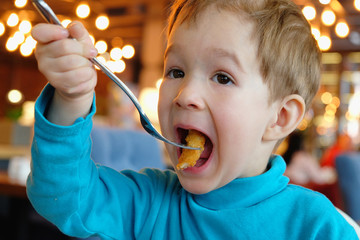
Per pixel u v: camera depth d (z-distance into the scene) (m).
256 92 0.66
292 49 0.72
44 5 0.51
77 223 0.63
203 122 0.63
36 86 9.90
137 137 1.72
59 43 0.50
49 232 2.01
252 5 0.68
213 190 0.69
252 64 0.66
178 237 0.70
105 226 0.67
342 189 1.89
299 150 3.80
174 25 0.70
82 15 4.77
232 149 0.64
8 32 6.11
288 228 0.66
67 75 0.51
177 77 0.68
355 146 5.59
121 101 3.07
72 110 0.57
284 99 0.71
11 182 1.53
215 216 0.67
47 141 0.57
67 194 0.60
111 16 6.92
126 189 0.73
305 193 0.70
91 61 0.54
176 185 0.77
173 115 0.66
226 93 0.63
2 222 1.87
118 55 6.12
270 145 0.72
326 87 9.45
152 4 6.47
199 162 0.67
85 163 0.63
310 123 7.18
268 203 0.68
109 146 1.54
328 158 5.01
